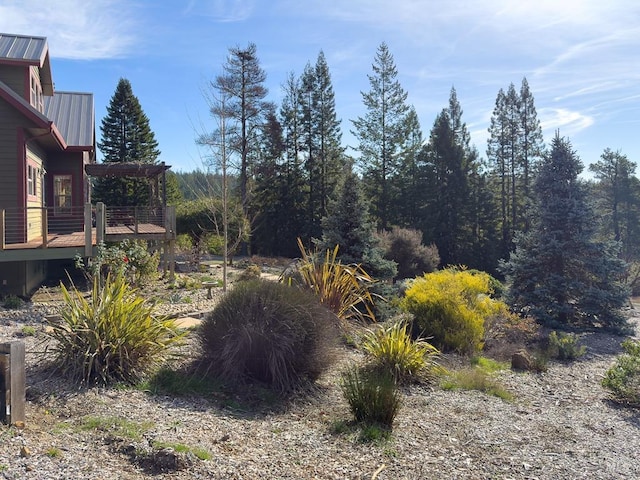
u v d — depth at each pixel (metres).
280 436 4.34
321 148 34.84
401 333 6.95
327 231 10.80
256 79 27.23
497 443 4.67
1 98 11.66
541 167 13.79
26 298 11.02
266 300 5.81
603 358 9.47
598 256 12.87
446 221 34.62
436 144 35.34
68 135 16.03
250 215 33.03
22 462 3.17
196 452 3.62
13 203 11.85
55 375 5.01
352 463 3.89
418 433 4.75
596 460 4.41
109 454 3.50
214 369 5.66
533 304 12.89
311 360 5.78
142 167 17.02
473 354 8.30
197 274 16.42
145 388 5.00
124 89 34.09
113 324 5.18
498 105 37.50
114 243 14.68
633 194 45.59
